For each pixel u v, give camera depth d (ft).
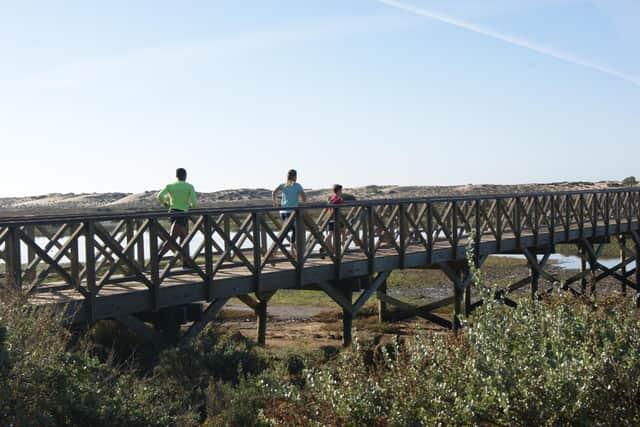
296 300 78.95
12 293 22.91
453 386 17.47
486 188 367.25
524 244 61.67
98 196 427.74
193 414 23.95
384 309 61.82
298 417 19.24
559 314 18.19
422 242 50.34
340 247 42.45
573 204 78.13
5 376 17.06
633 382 15.49
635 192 80.89
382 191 382.63
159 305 31.73
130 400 21.74
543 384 15.70
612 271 79.10
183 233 39.32
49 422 17.33
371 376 19.66
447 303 58.80
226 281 35.40
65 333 24.73
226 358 33.04
